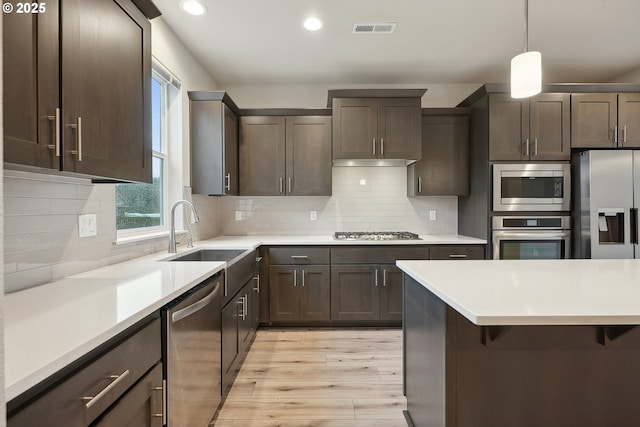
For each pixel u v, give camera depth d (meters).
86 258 1.69
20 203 1.32
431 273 1.58
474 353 1.36
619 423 1.42
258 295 3.17
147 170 1.62
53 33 1.05
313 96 3.94
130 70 1.47
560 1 2.38
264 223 3.89
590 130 3.17
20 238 1.32
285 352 2.75
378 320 3.27
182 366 1.39
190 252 2.57
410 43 2.99
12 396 0.62
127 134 1.45
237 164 3.50
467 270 1.66
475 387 1.37
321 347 2.85
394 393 2.15
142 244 2.21
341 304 3.27
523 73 1.60
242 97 3.94
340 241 3.25
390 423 1.86
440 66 3.47
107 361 0.93
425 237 3.54
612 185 2.96
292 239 3.40
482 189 3.28
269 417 1.91
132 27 1.49
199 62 3.34
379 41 2.96
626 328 1.38
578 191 3.08
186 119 3.02
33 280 1.38
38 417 0.71
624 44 3.01
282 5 2.42
